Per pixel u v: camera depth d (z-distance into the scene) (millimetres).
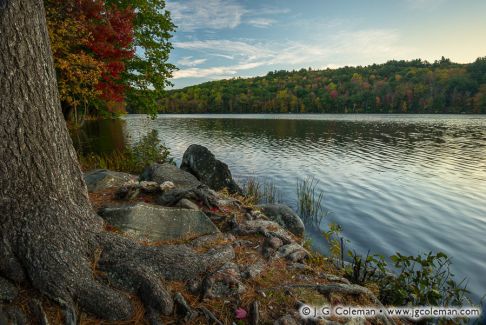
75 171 3439
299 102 143000
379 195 12516
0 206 2721
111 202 5047
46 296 2602
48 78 3049
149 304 2824
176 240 4148
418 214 10281
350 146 27453
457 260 7133
